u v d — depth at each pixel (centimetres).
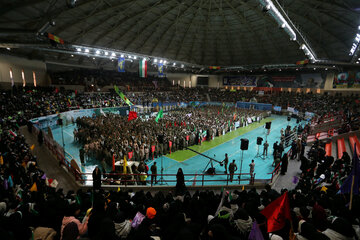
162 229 539
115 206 561
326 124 2703
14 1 1619
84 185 1169
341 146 1762
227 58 4819
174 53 4519
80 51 3136
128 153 1655
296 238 422
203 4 2980
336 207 630
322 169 1184
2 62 2847
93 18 2591
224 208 566
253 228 431
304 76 4966
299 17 2677
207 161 1892
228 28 3666
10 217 427
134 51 3888
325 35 2872
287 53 3944
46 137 1773
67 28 2531
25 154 1300
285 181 1314
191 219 581
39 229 425
